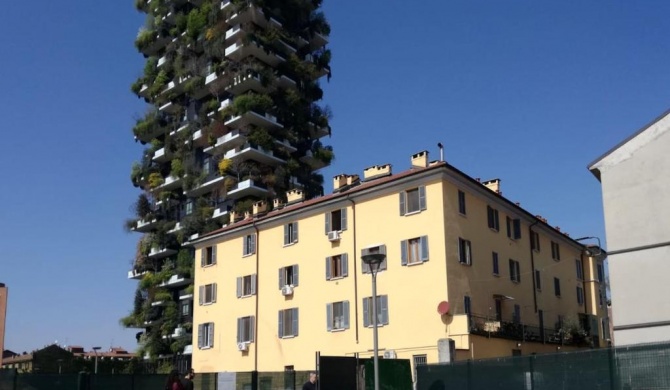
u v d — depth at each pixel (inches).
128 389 1386.6
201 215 2760.8
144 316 2878.9
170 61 3186.5
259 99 2783.0
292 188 2822.3
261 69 2834.6
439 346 1385.3
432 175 1565.0
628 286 901.8
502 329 1557.6
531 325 1803.6
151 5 3380.9
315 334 1736.0
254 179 2689.5
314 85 3061.0
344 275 1699.1
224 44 2938.0
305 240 1829.5
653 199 907.4
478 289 1595.7
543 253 1982.0
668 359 734.5
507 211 1818.4
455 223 1563.7
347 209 1733.5
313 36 3149.6
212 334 2042.3
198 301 2119.8
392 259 1603.1
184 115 3112.7
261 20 2967.5
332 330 1694.1
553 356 858.1
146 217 3078.2
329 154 3026.6
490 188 1829.5
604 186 948.6
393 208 1631.4
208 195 2935.5
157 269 3041.3
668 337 859.4
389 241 1620.3
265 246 1945.1
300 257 1829.5
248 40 2819.9
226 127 2869.1
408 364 1210.0
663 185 903.1
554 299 1984.5
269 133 2866.6
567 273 2132.1
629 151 938.1
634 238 911.0
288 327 1813.5
